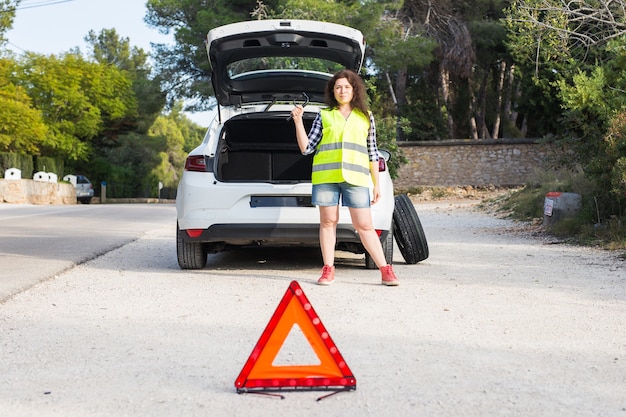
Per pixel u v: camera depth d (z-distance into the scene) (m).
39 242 10.48
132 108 46.66
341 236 6.74
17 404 3.12
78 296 5.82
